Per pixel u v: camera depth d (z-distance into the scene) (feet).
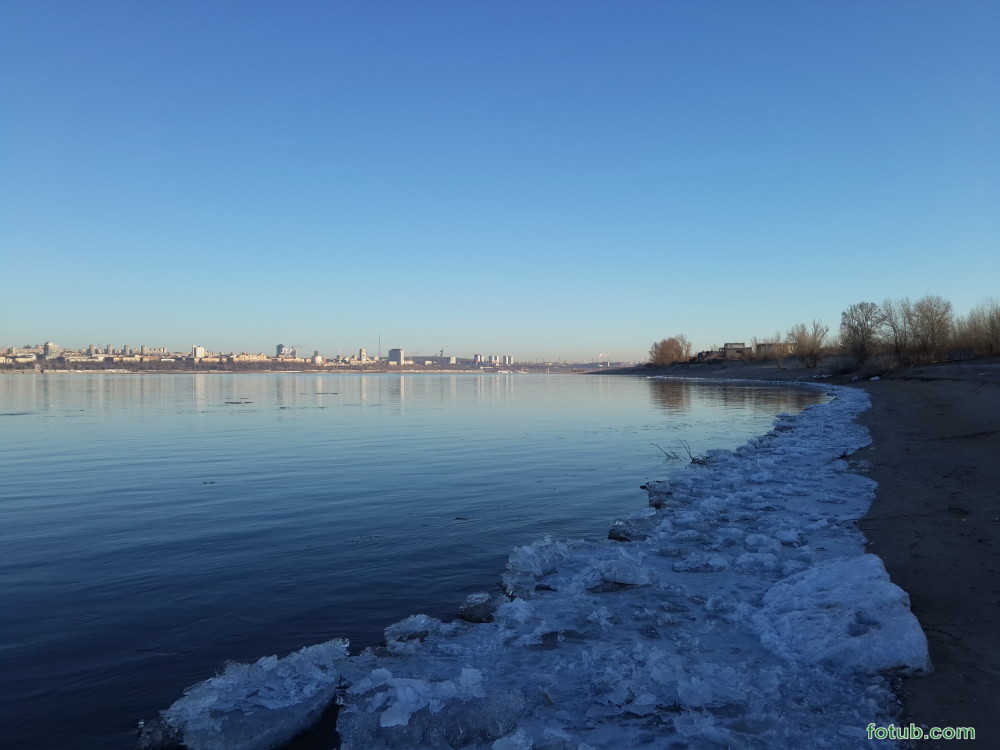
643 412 115.75
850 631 15.94
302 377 556.10
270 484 46.16
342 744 13.10
